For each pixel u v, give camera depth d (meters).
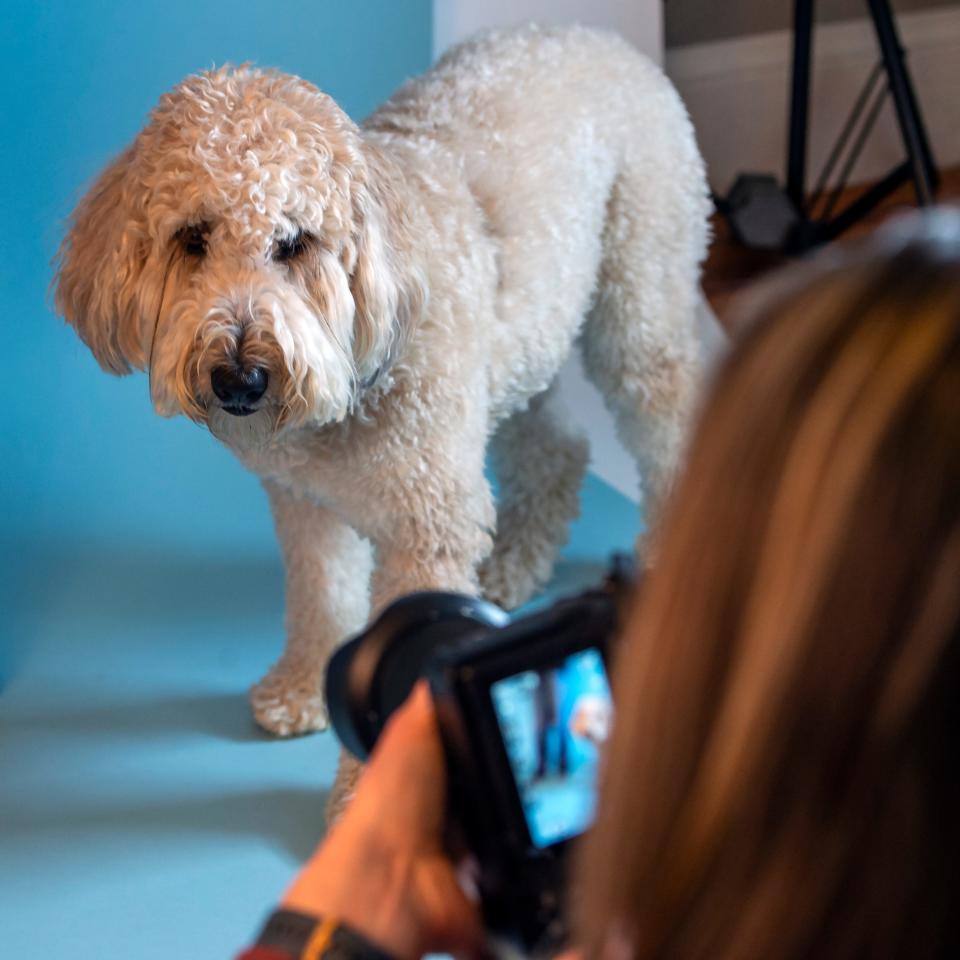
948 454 0.34
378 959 0.58
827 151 3.81
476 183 1.87
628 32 2.93
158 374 1.54
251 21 2.71
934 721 0.35
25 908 1.70
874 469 0.35
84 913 1.69
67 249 1.73
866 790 0.36
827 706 0.36
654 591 0.40
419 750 0.63
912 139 3.00
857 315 0.36
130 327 1.62
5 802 1.90
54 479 2.46
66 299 1.71
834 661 0.35
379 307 1.60
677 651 0.39
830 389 0.36
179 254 1.55
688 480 0.40
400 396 1.69
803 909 0.37
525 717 0.62
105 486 2.56
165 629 2.29
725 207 3.43
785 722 0.36
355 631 2.03
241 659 2.22
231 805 1.89
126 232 1.56
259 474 1.87
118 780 1.94
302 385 1.51
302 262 1.56
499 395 1.92
